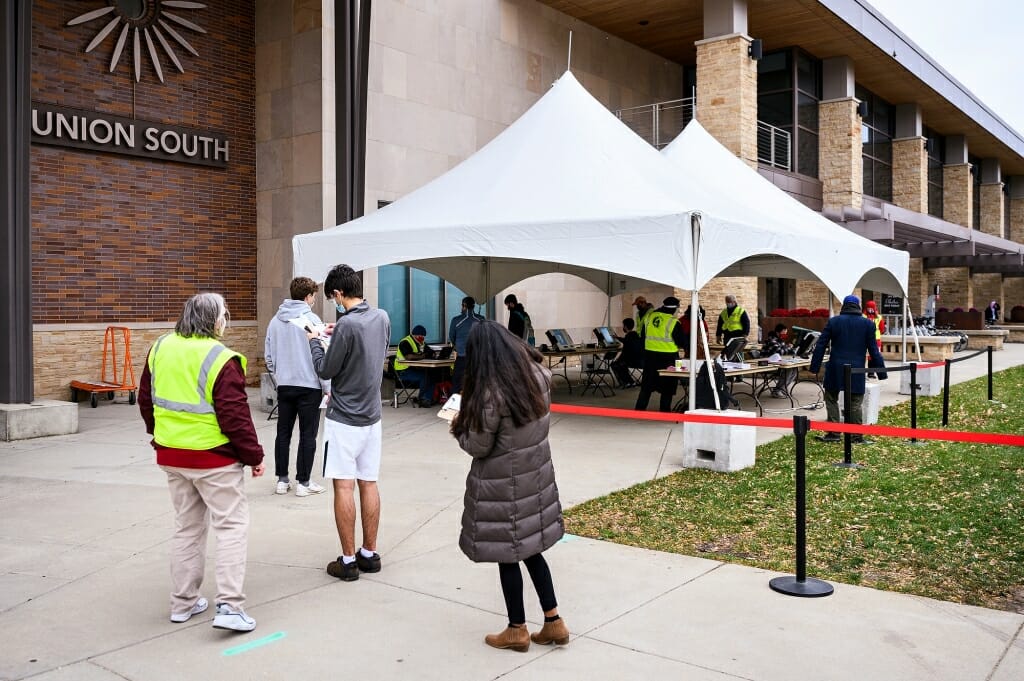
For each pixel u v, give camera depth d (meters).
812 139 24.50
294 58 15.69
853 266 12.51
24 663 3.93
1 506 6.99
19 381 10.59
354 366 5.15
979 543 5.88
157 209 14.82
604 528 6.34
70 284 13.62
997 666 3.89
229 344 15.96
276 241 16.03
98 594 4.90
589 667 3.89
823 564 5.46
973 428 10.88
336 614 4.57
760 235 10.02
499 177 11.12
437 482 7.91
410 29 16.83
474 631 4.34
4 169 10.44
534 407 3.91
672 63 24.83
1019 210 48.72
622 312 22.72
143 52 14.55
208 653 4.06
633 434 10.75
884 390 15.50
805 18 21.05
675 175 11.43
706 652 4.05
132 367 14.29
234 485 4.29
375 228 10.88
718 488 7.56
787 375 14.11
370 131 16.00
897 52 25.02
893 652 4.05
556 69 20.58
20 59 10.44
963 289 41.56
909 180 31.12
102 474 8.28
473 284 17.20
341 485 5.14
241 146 16.11
